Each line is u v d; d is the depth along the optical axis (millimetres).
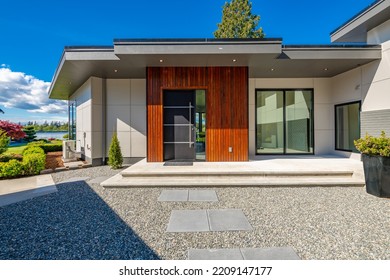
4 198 4453
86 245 2635
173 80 7051
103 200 4316
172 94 7262
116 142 7820
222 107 7082
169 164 6621
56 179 6219
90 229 3059
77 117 10508
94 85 8375
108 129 8648
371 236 2826
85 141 9055
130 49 5875
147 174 5590
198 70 7051
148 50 5879
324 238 2785
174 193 4738
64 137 16156
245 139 7082
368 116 6809
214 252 2484
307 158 7836
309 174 5531
